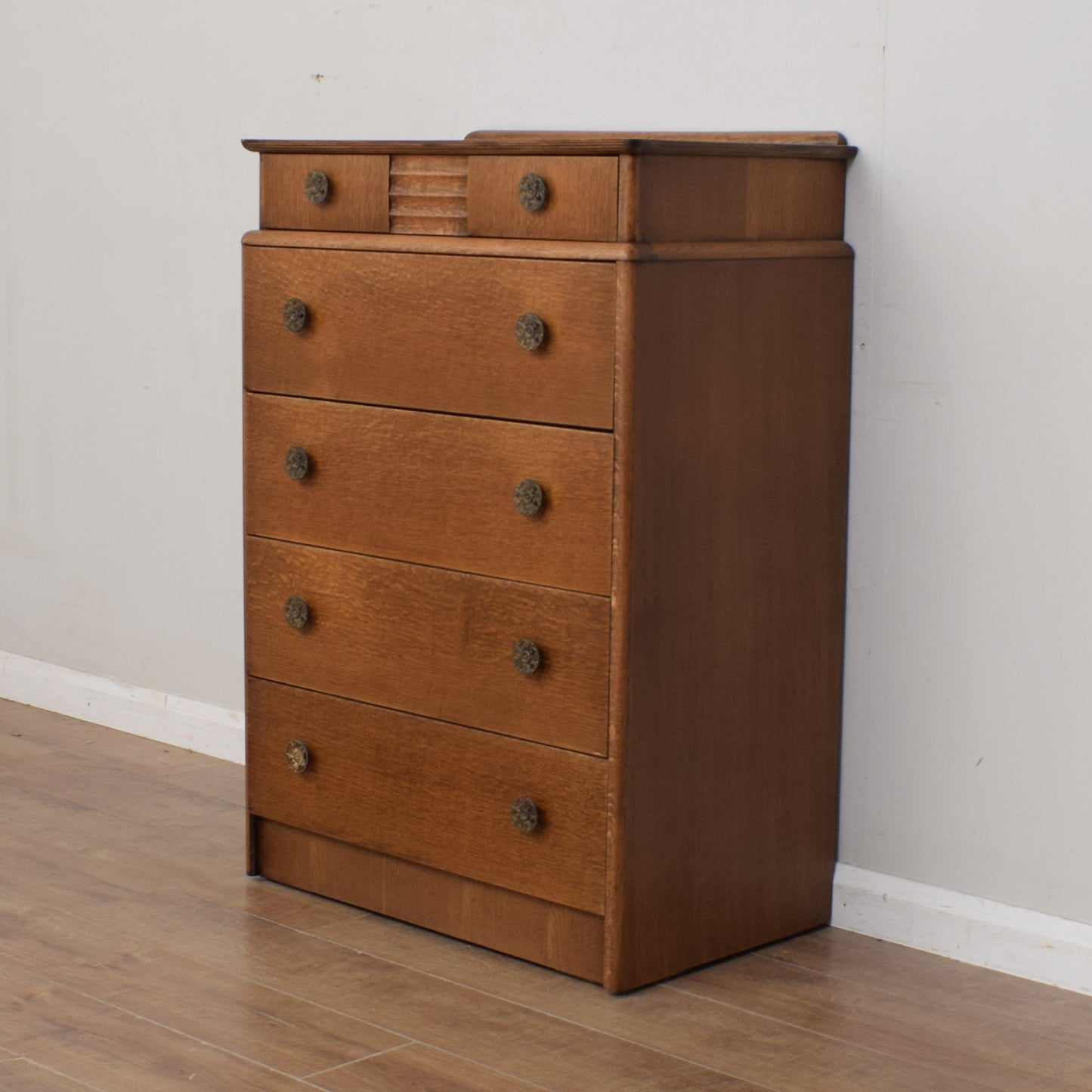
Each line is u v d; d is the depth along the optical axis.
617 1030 2.04
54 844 2.67
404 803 2.34
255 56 2.99
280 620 2.45
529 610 2.15
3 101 3.40
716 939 2.26
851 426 2.33
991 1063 1.98
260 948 2.28
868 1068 1.96
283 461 2.41
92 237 3.29
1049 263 2.13
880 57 2.25
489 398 2.15
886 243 2.27
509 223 2.11
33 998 2.09
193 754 3.21
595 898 2.14
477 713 2.23
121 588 3.37
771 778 2.30
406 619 2.29
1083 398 2.12
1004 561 2.22
